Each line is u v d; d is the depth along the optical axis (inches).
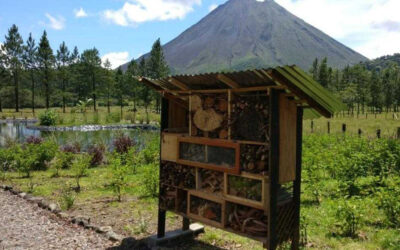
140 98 2449.6
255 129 151.0
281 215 154.8
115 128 1401.3
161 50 2501.2
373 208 249.0
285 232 158.1
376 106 2236.7
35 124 1486.2
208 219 176.6
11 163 458.3
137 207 283.4
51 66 2517.2
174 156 191.0
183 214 189.2
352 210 210.1
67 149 559.8
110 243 203.8
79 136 989.2
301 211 254.7
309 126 1090.7
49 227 229.9
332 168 352.8
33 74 2571.4
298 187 160.4
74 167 435.8
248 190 155.4
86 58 2780.5
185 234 211.2
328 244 196.2
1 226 229.6
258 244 199.5
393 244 189.2
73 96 3024.1
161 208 203.8
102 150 591.5
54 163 494.6
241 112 157.2
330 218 231.3
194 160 178.7
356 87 2385.6
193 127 181.5
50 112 1455.5
